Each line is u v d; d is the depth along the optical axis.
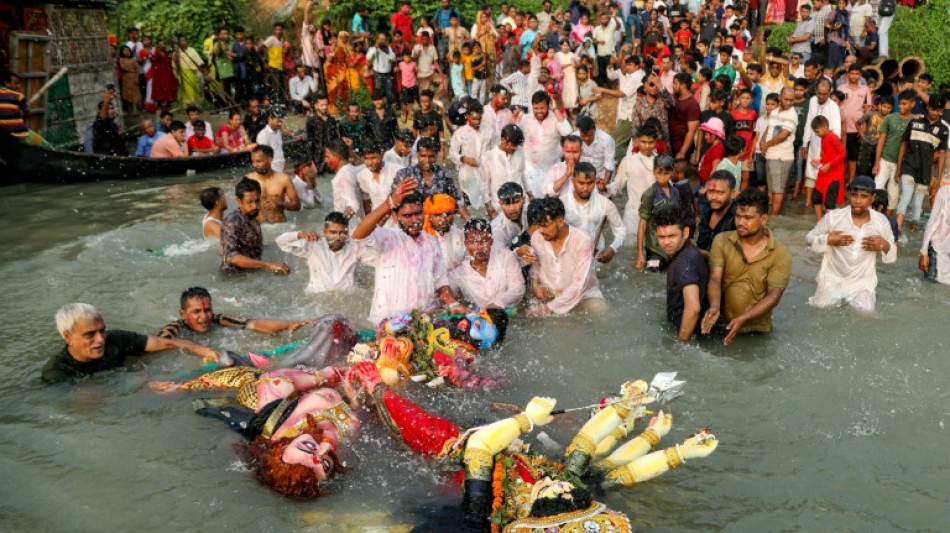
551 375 6.22
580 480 4.63
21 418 5.60
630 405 4.79
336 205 9.88
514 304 7.46
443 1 20.98
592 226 8.43
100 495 4.75
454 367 6.02
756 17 21.72
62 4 15.84
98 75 16.88
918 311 7.37
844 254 7.41
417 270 7.19
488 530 4.39
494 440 4.63
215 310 7.54
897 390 5.89
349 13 22.47
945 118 9.80
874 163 11.01
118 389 6.03
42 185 13.23
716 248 6.82
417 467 5.01
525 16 21.23
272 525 4.49
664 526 4.45
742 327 6.93
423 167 8.81
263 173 10.60
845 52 16.95
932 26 17.95
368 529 4.43
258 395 5.61
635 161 9.72
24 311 7.54
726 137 11.57
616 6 21.17
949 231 8.04
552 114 11.18
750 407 5.70
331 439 5.05
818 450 5.15
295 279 8.43
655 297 7.89
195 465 5.05
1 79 13.49
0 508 4.63
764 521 4.47
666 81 14.69
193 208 11.81
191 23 21.91
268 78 20.59
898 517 4.49
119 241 9.90
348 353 6.46
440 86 18.77
